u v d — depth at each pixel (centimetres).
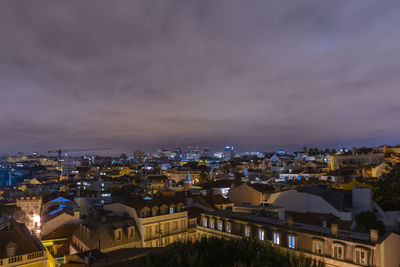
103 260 3500
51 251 5522
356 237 3297
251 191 7831
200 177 17100
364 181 8706
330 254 3303
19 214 10150
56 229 6025
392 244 3209
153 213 5869
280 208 4791
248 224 4291
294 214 5397
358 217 4991
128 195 11575
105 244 4978
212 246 2414
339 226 4734
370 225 4766
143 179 19712
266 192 7950
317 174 11962
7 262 3784
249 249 2322
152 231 5669
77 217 6241
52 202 8400
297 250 3572
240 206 5197
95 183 19025
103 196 11781
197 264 2064
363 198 5662
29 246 4141
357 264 3047
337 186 9112
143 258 2308
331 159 19062
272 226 4012
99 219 5578
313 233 3562
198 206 7394
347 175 10844
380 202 7062
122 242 5206
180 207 6419
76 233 5531
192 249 2350
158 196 7450
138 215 5669
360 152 17662
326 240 3356
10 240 4059
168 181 18638
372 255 2978
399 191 6900
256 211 4919
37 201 11056
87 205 9150
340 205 5631
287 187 8644
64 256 5100
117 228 5262
